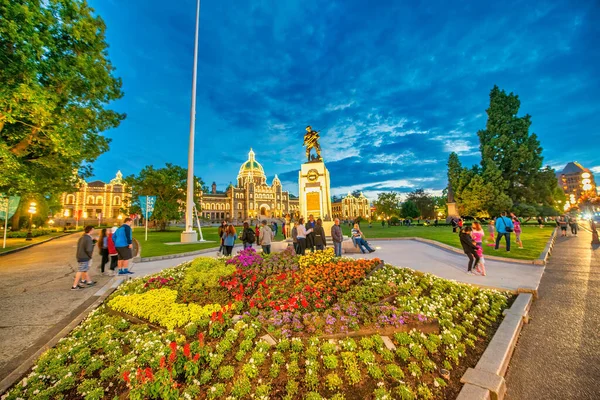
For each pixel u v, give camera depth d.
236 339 4.15
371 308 4.78
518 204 33.34
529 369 3.62
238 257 8.08
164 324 4.58
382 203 74.06
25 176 11.79
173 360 3.29
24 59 8.98
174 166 44.59
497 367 3.42
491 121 36.16
